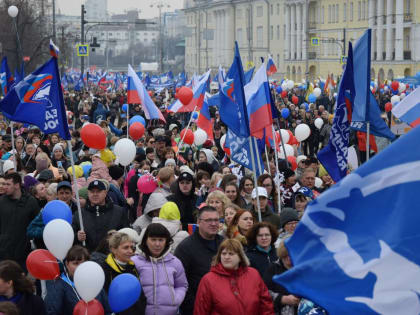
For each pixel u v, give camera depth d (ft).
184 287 33.17
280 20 448.24
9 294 29.40
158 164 66.80
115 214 40.63
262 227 33.27
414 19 311.88
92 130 45.24
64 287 32.09
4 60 65.82
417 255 21.54
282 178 51.52
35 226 42.06
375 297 21.61
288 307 31.32
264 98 41.73
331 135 42.01
